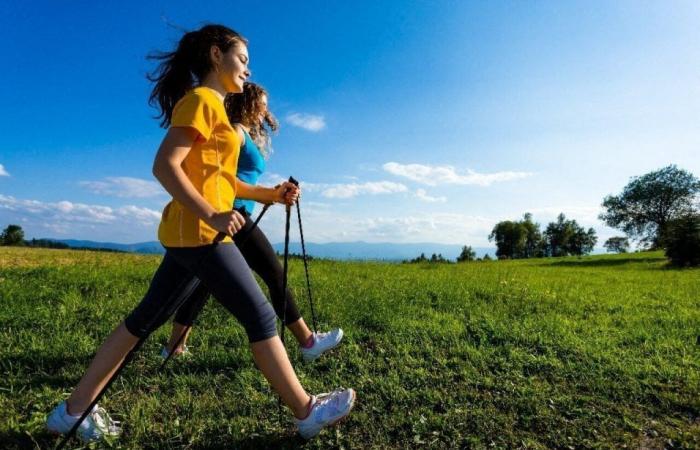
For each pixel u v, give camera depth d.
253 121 4.01
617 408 3.47
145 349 4.20
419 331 5.15
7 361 3.81
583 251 111.38
